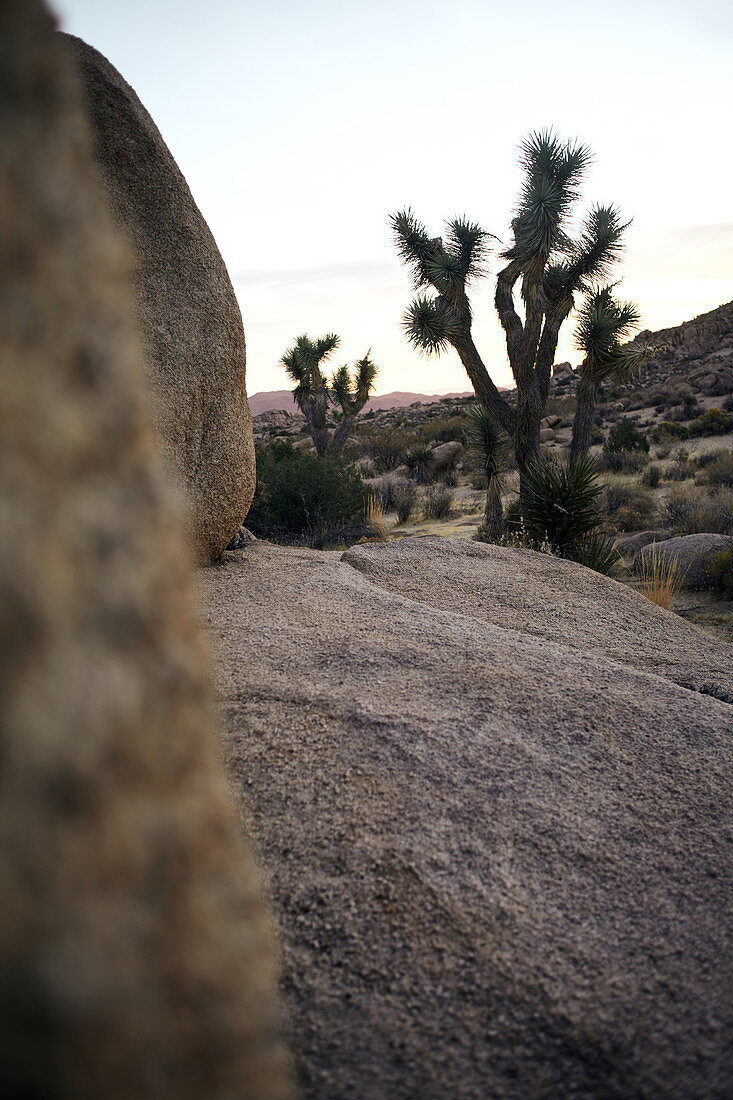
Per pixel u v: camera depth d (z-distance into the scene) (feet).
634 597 17.60
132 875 1.46
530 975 5.33
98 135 13.15
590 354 40.42
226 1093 1.67
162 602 1.68
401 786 7.61
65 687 1.31
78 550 1.40
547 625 14.78
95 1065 1.33
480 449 42.42
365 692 9.63
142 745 1.53
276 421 312.29
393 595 14.75
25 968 1.24
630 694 10.43
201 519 15.71
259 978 1.87
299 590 14.56
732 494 47.44
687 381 175.01
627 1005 5.13
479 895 6.13
